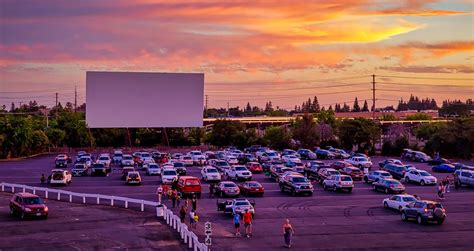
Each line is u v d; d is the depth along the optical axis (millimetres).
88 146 130875
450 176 74625
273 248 33562
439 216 41062
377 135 116812
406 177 68312
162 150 120688
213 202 52188
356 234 37875
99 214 44594
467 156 102188
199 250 31344
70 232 37469
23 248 32812
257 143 124938
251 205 45156
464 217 44781
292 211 47344
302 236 37094
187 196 54250
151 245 33875
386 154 110688
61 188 61312
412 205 42688
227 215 45031
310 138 118812
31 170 82188
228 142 126938
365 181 68000
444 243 35125
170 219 40094
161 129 131750
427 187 64375
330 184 61250
